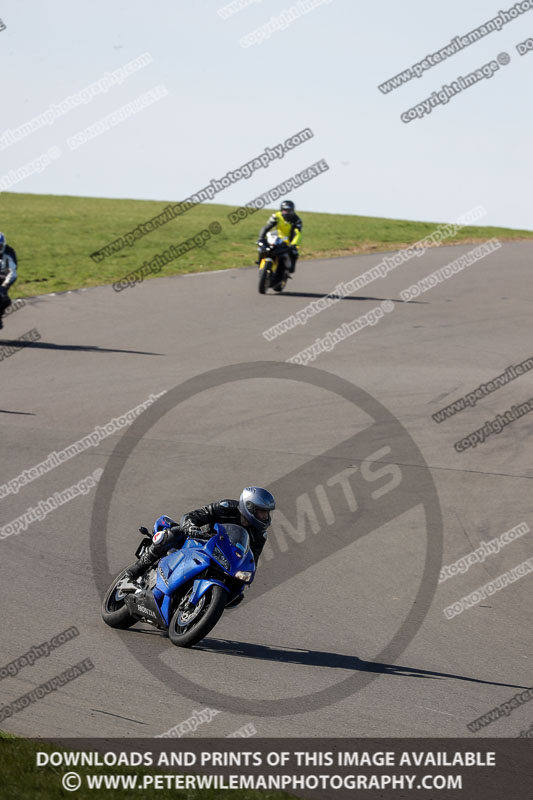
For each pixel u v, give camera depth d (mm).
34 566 34188
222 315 92562
